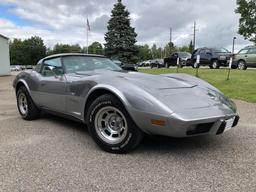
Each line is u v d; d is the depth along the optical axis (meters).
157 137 3.51
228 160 3.11
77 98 3.78
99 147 3.52
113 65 4.82
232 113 3.31
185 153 3.32
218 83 10.64
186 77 4.12
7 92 10.34
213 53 18.83
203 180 2.62
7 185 2.53
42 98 4.57
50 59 4.59
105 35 33.97
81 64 4.48
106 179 2.65
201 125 2.97
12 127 4.56
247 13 45.34
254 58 16.47
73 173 2.77
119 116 3.29
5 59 27.09
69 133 4.18
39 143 3.70
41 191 2.42
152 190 2.44
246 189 2.44
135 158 3.17
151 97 3.03
